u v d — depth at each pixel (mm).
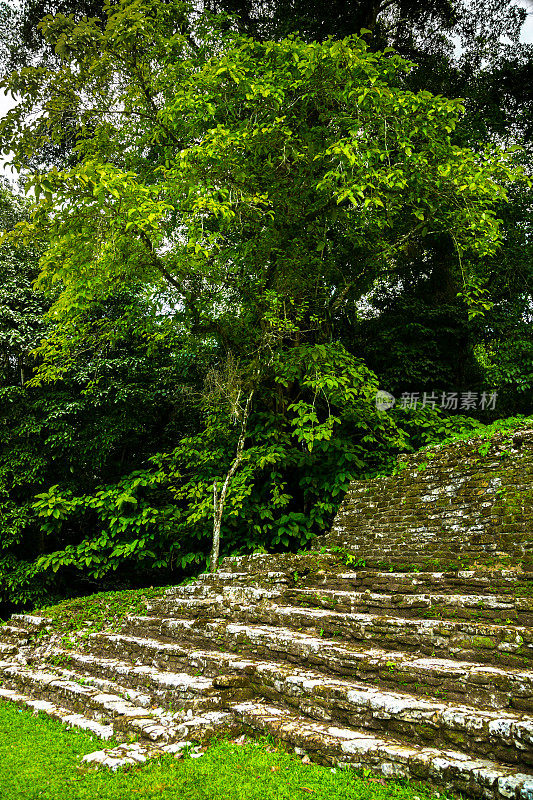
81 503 12375
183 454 12211
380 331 14250
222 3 14047
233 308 12086
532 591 5270
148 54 10594
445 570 6719
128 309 12406
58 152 14117
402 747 3787
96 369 13367
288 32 13555
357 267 12656
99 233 8891
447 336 14477
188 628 6859
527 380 13367
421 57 15547
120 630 7977
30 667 7691
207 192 9102
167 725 4664
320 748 4062
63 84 10188
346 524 10008
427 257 14875
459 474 8094
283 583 7766
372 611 6129
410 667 4480
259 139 10367
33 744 4848
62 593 13977
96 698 5629
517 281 14203
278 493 11148
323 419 12945
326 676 4977
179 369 13594
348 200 11430
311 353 10562
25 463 13258
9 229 14852
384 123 10117
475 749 3590
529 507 6762
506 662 4406
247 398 11562
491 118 15023
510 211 14312
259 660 5676
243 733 4703
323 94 10500
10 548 13633
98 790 3811
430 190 10844
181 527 11883
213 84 9766
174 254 10828
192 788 3744
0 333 13047
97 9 14047
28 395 13719
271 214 10711
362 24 14297
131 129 11453
